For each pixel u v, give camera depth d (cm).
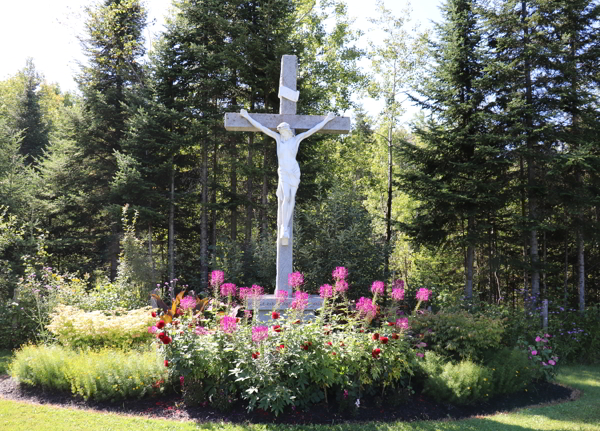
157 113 1499
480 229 1299
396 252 1973
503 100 1264
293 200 806
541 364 838
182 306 679
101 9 1669
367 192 2327
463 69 1328
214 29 1575
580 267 1255
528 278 1567
